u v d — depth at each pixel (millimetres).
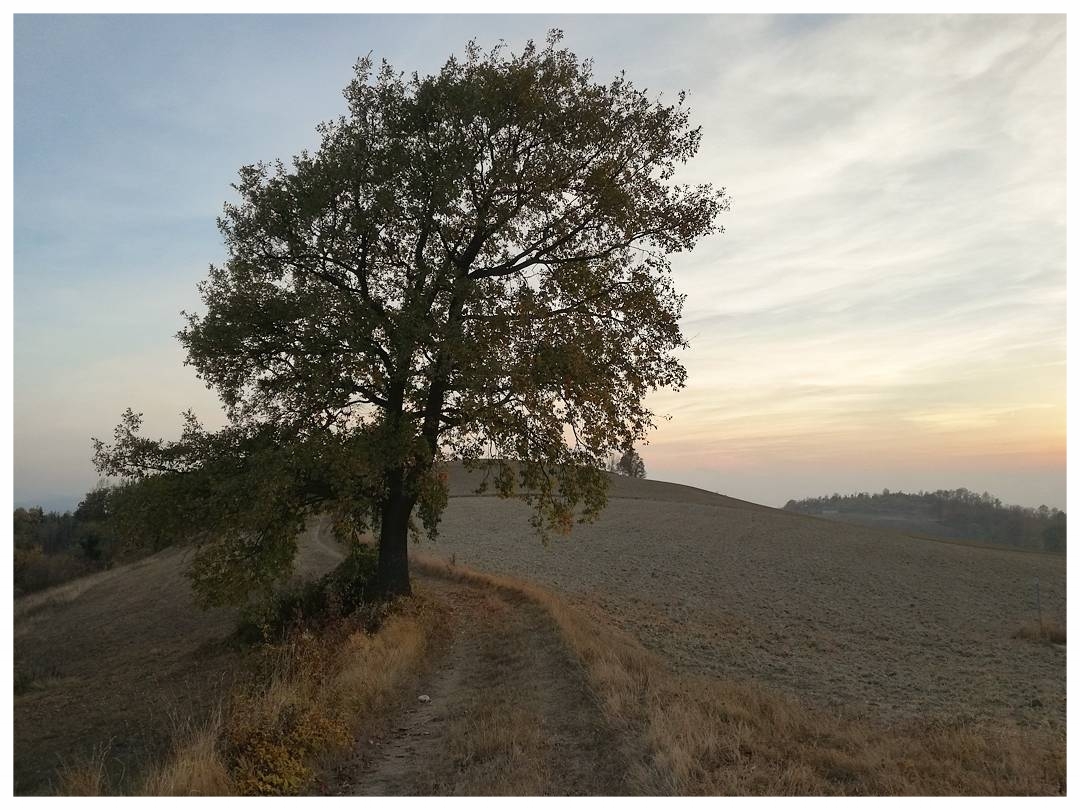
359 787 7988
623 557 48438
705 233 20906
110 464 20031
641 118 20953
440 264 20250
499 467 20719
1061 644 28828
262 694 10562
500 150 20781
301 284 20484
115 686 20672
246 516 17688
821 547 56750
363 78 20344
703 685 12070
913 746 9047
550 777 7672
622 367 19781
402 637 16109
